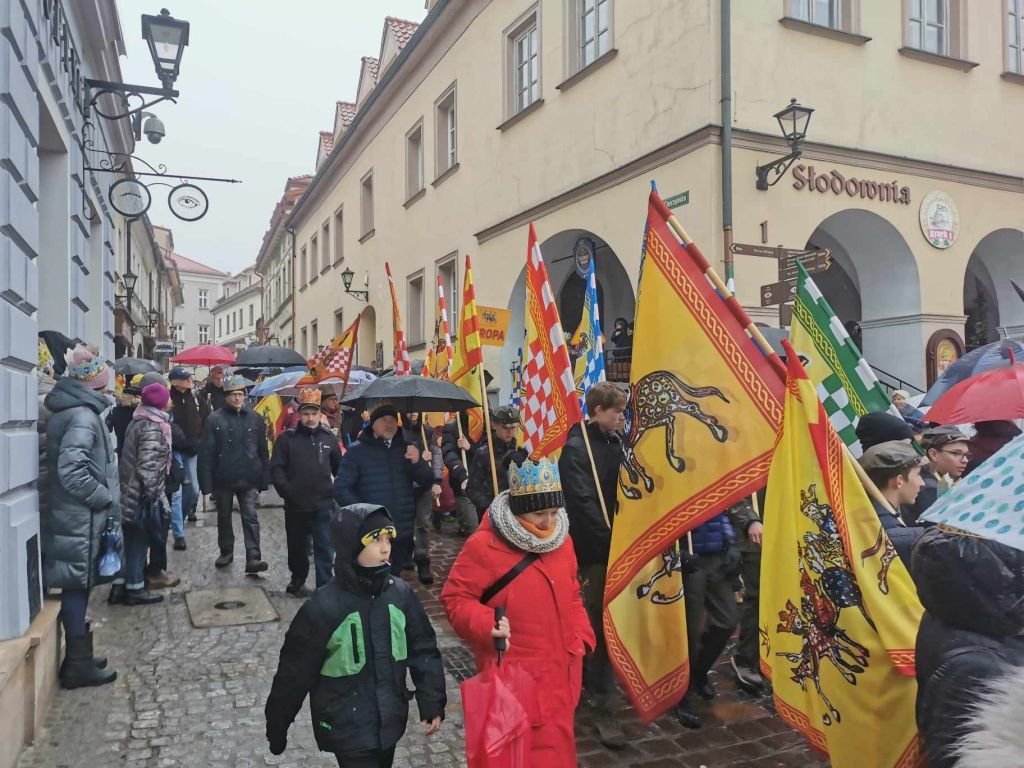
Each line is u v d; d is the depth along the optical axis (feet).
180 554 26.50
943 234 34.78
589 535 13.33
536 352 16.81
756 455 11.14
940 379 17.67
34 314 15.19
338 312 85.87
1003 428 13.41
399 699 9.14
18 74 14.05
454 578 10.05
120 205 29.76
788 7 31.14
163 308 127.65
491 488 21.40
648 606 12.30
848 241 35.68
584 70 36.88
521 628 9.77
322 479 21.01
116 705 14.11
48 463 14.56
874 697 8.47
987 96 36.58
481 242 48.34
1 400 12.46
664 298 12.14
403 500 18.67
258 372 60.80
